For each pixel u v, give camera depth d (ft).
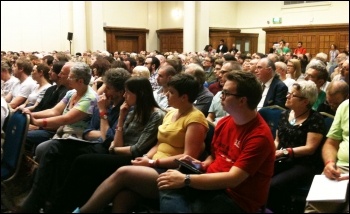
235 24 49.52
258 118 5.69
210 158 6.43
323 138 7.23
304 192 6.84
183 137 6.76
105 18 42.83
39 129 9.98
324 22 42.01
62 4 37.06
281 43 40.47
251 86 5.52
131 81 7.53
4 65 13.83
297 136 7.39
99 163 6.96
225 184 5.40
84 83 9.00
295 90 7.40
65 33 37.65
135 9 45.93
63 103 9.95
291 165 7.22
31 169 7.78
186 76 6.81
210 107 10.69
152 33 48.21
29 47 34.35
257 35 48.01
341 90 8.13
